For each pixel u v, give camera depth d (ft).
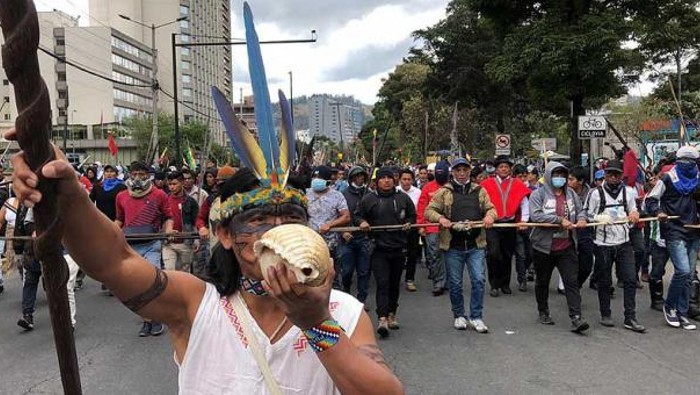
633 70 73.56
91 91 304.91
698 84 119.85
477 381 17.13
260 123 5.64
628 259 22.45
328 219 24.54
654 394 16.02
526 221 28.66
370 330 5.59
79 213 4.59
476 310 22.53
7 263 33.42
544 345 20.56
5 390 16.69
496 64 68.44
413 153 141.49
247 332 5.25
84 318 24.53
